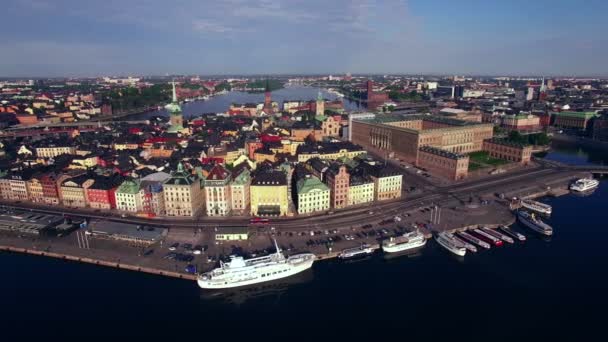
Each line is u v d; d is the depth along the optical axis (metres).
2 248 191.25
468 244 193.88
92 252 185.25
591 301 154.62
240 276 161.88
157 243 193.25
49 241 195.75
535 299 155.62
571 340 133.12
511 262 183.38
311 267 178.38
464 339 133.38
